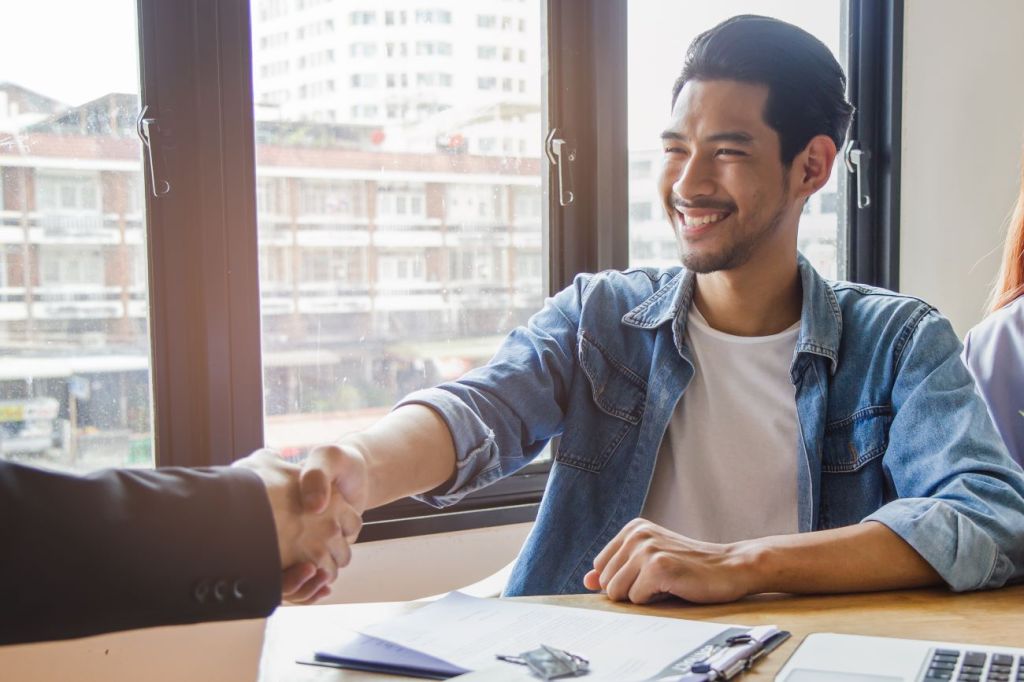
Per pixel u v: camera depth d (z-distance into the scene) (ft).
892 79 8.20
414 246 6.57
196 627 4.61
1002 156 8.56
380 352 6.48
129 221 5.64
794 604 3.11
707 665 2.41
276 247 6.08
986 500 3.50
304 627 2.98
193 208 5.68
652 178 7.34
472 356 6.84
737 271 4.25
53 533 2.24
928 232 8.43
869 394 4.17
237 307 5.82
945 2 8.34
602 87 6.97
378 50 6.36
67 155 5.48
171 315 5.65
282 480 2.97
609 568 3.28
